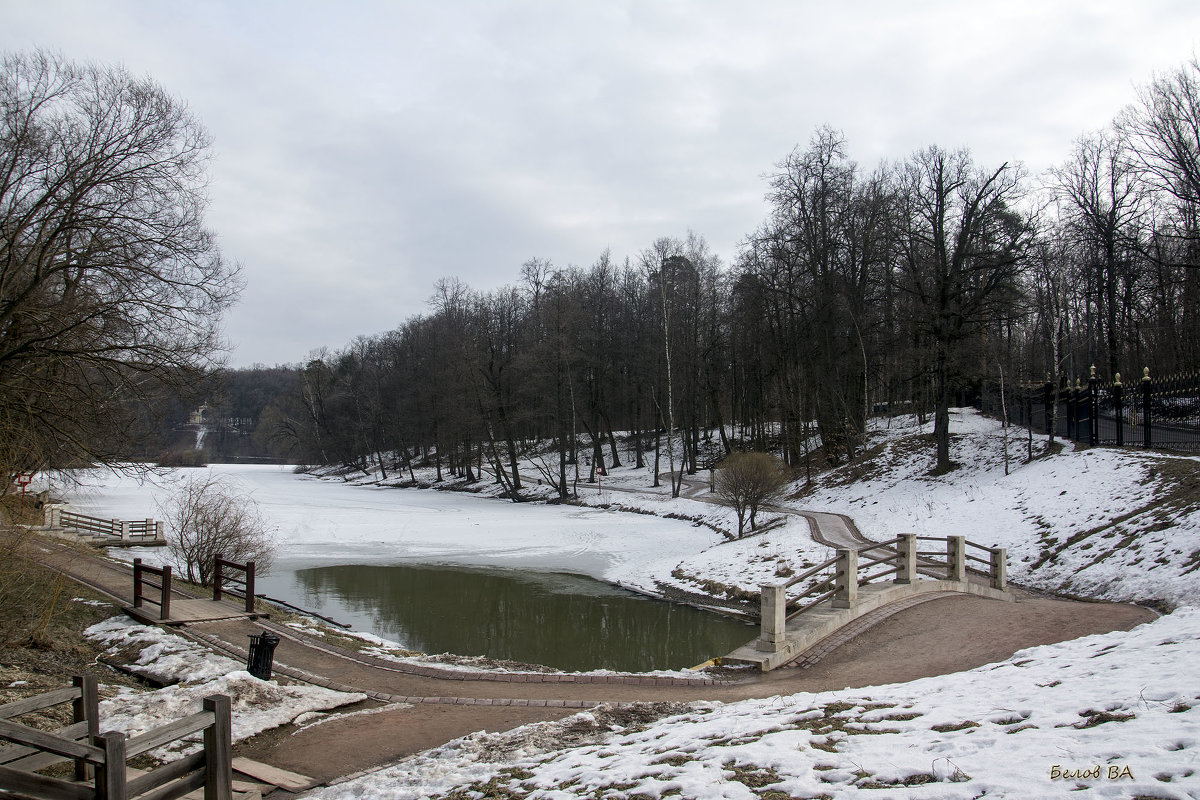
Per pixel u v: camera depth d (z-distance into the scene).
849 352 41.97
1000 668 8.84
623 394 63.00
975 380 37.09
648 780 5.38
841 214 40.12
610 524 39.72
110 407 18.22
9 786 4.78
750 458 31.55
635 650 18.56
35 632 11.62
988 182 32.00
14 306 15.86
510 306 62.91
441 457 74.44
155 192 18.31
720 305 56.34
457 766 7.05
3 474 14.77
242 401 141.00
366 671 11.62
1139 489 20.28
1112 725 4.99
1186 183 30.64
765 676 11.33
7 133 16.36
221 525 20.03
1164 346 37.44
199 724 5.53
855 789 4.52
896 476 36.03
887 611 14.37
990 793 4.09
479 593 25.05
